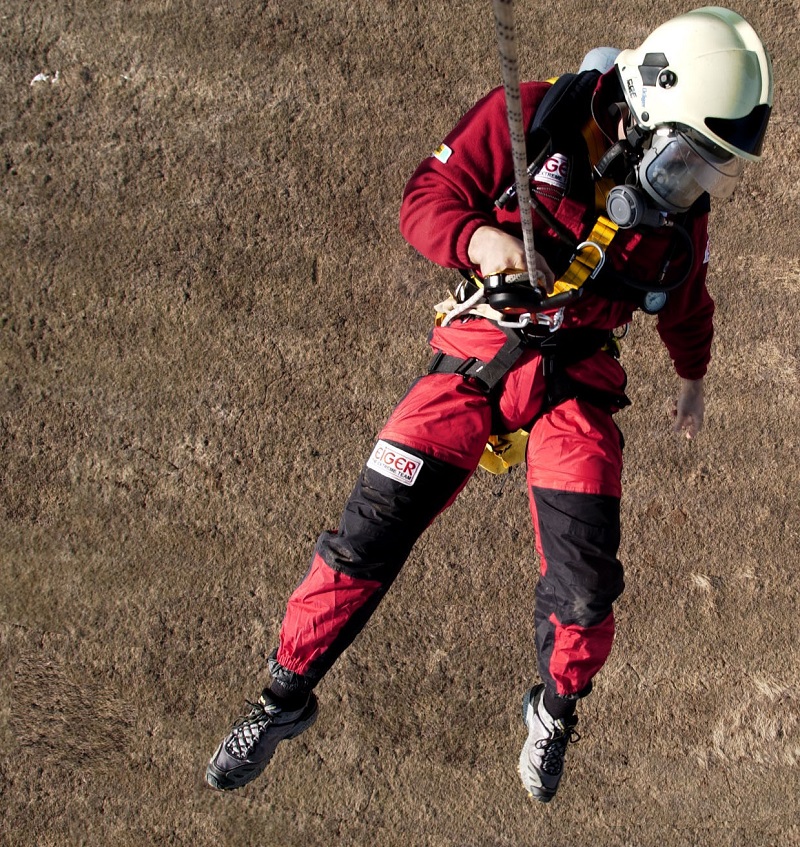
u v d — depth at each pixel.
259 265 3.60
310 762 3.30
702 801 3.35
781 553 3.51
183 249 3.60
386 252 3.63
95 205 3.63
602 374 2.51
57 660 3.33
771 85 2.14
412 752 3.32
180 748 3.29
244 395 3.51
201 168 3.68
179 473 3.46
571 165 2.22
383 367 3.55
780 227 3.75
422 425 2.36
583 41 3.89
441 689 3.35
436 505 2.37
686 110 2.10
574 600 2.30
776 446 3.58
